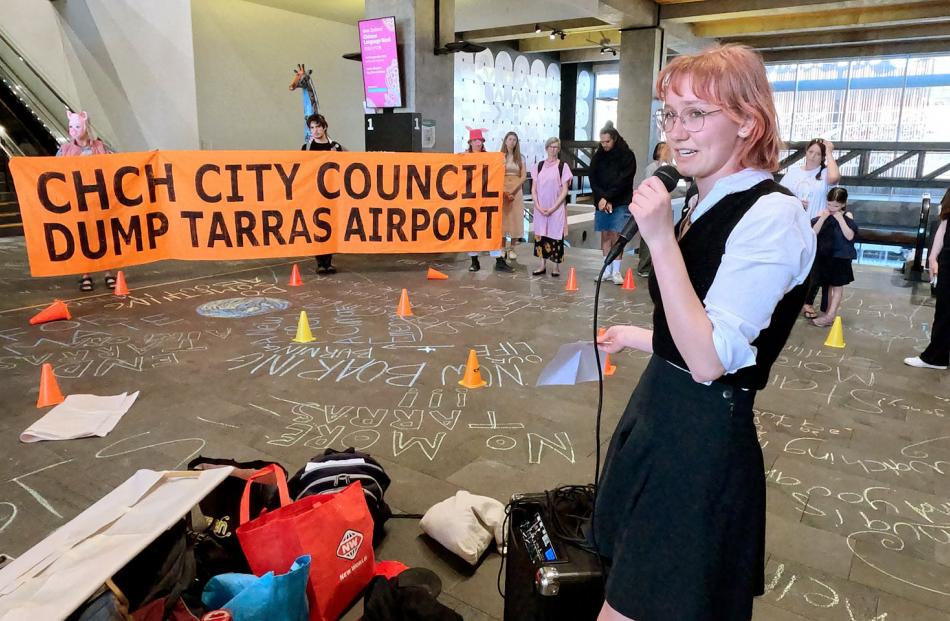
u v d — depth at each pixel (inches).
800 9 517.0
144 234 260.4
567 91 874.1
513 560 68.5
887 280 305.9
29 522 102.3
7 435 132.7
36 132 465.4
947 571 94.6
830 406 155.5
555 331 213.5
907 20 537.0
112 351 186.4
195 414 144.3
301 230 280.7
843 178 631.8
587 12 514.6
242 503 80.2
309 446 130.0
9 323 212.7
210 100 480.7
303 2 499.8
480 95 727.1
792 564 95.7
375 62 367.9
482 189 293.6
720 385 48.6
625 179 277.1
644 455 51.8
